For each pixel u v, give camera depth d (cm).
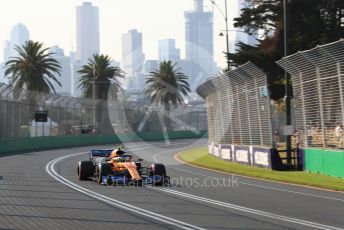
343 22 6419
